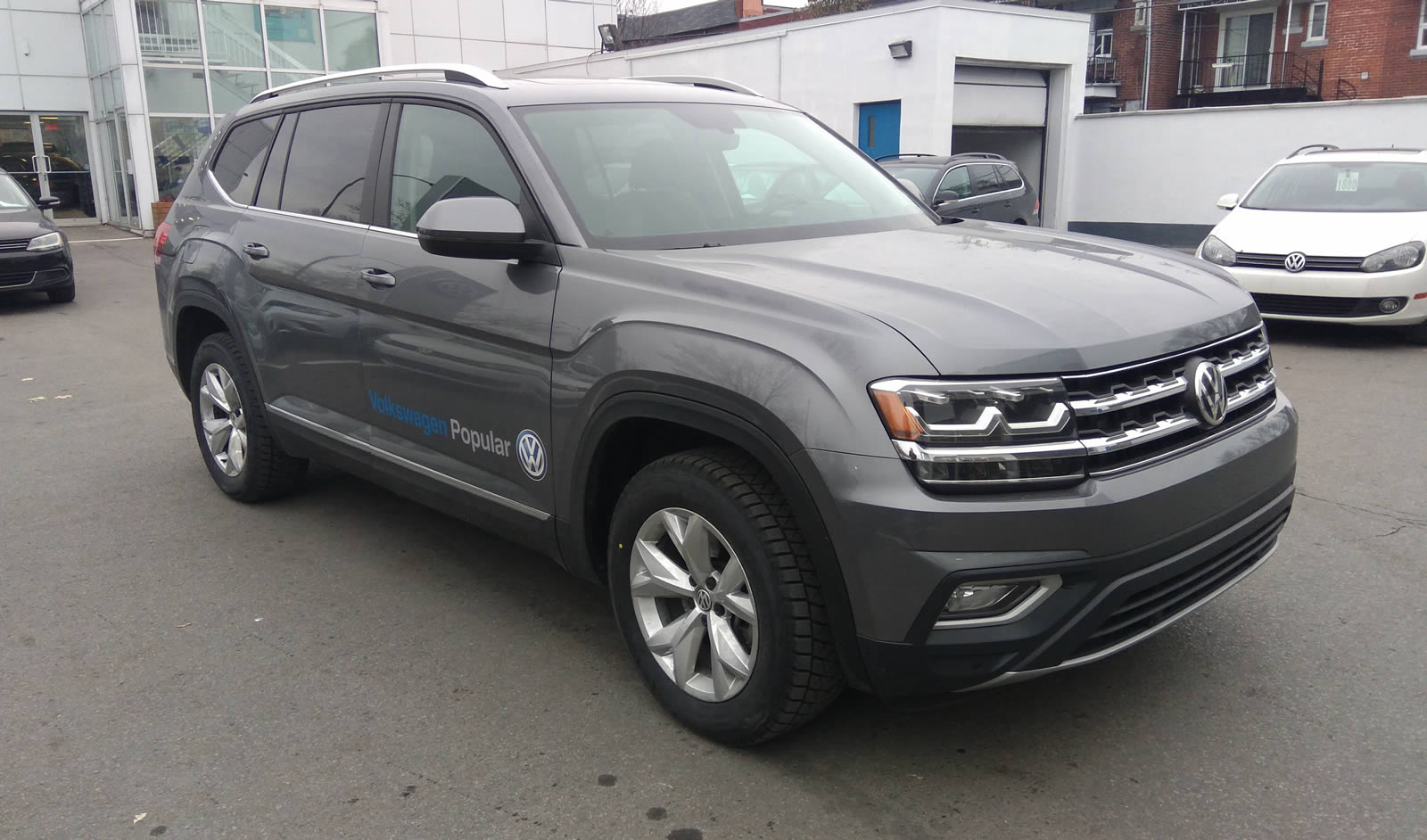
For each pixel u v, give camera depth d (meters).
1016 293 2.80
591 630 3.79
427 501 3.87
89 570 4.38
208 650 3.65
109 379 8.31
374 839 2.63
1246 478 2.87
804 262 3.06
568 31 28.72
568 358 3.12
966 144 21.41
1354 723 3.07
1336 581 4.07
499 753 3.00
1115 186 20.88
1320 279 8.59
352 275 3.95
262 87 22.70
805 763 2.92
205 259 4.88
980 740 3.03
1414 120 17.39
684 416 2.81
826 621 2.68
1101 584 2.52
